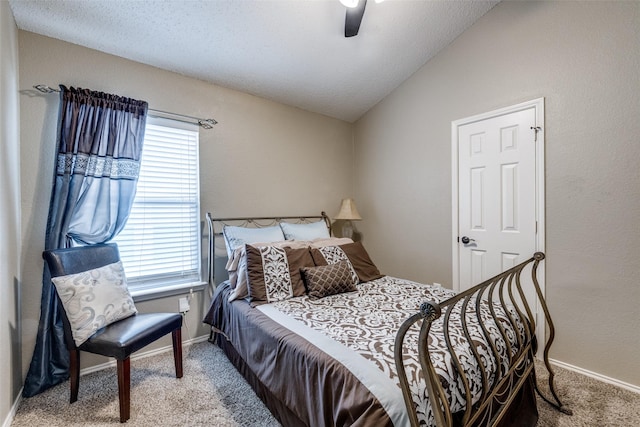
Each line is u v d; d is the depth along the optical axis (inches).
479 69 98.0
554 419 61.8
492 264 96.7
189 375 79.0
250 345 66.4
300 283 83.8
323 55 99.8
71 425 60.6
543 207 84.9
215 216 105.3
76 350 66.4
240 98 112.5
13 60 68.2
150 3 71.6
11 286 64.6
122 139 83.4
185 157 99.6
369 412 36.3
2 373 58.1
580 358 79.2
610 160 73.7
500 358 49.0
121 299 73.5
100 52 83.9
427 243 116.0
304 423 50.8
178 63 93.3
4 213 60.1
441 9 91.0
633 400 67.4
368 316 63.5
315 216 135.1
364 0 68.7
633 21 70.0
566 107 80.2
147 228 92.7
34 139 74.5
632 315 71.5
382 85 122.7
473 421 40.6
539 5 84.4
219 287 94.0
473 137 100.4
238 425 60.2
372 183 139.6
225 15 78.2
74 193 75.4
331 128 141.6
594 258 76.7
